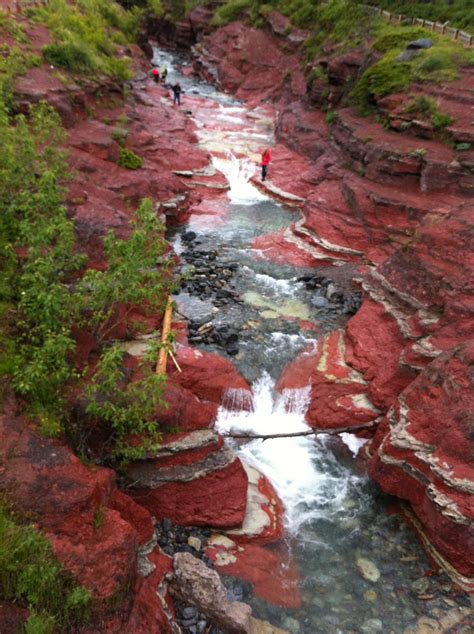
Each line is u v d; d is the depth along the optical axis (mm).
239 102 45156
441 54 26984
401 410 12695
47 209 12297
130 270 11117
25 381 9203
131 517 9609
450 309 14336
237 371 15203
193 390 14203
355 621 9789
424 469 11344
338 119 29359
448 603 10180
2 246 11906
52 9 31297
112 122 26562
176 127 31734
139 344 14289
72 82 24938
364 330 16438
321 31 41875
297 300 19047
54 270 11289
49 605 7055
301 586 10414
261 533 11289
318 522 11969
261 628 9398
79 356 11633
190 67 57375
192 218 24641
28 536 7328
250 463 13305
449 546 10516
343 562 10992
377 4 40250
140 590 8312
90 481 8578
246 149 32719
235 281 19906
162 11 65875
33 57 23969
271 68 46094
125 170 23047
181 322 16594
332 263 21656
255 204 26859
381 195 22344
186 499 11125
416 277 16188
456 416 11430
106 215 17031
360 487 13000
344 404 14523
